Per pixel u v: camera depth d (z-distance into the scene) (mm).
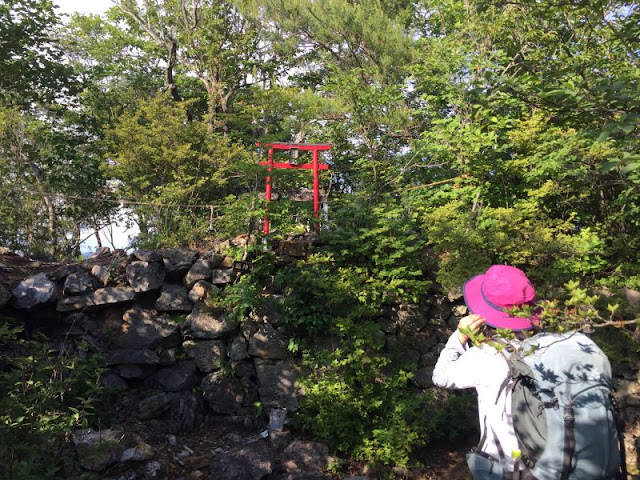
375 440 6645
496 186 9094
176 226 8875
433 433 7188
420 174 10969
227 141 12297
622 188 8164
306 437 6961
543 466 1722
